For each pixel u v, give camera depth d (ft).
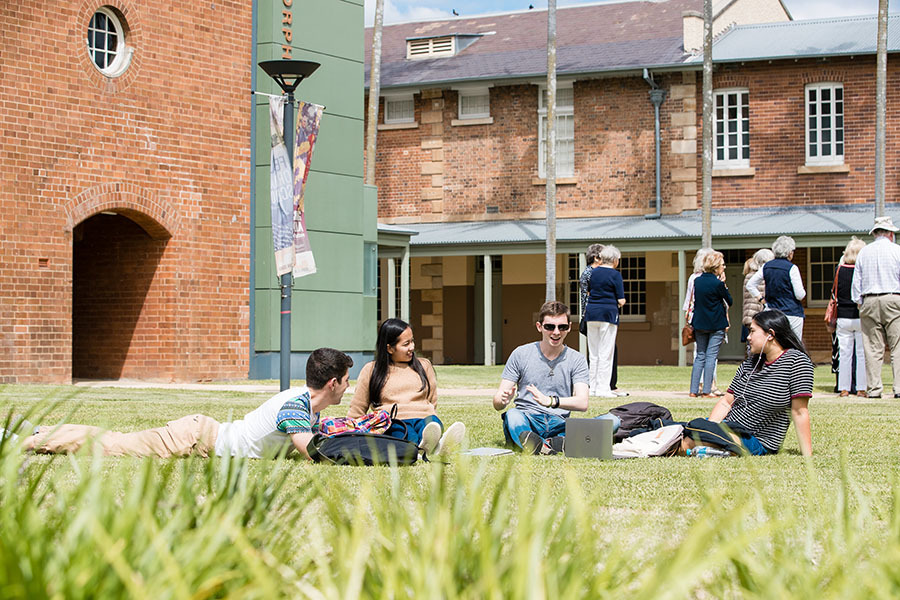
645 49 88.79
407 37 100.73
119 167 53.16
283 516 7.54
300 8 60.54
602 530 11.60
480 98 91.04
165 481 7.45
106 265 57.31
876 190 75.77
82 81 51.70
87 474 7.14
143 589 4.99
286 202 44.93
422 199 91.86
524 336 93.25
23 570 5.20
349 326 63.16
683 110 85.40
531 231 85.46
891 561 6.27
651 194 86.22
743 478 18.44
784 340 23.54
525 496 6.54
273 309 58.85
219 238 57.47
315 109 46.88
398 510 7.06
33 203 49.96
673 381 59.62
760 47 85.25
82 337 58.08
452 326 94.48
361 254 63.93
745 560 6.23
